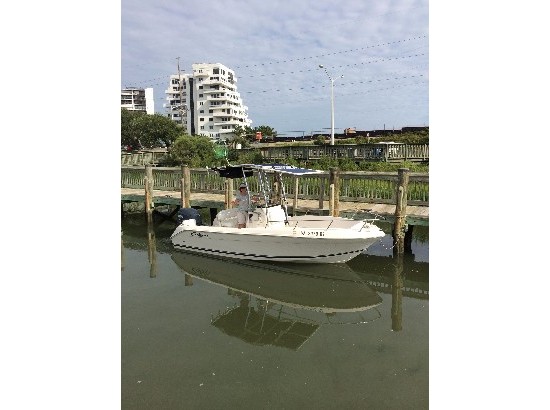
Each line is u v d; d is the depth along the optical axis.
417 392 5.11
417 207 12.09
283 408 4.83
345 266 10.28
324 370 5.69
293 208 12.72
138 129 52.53
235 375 5.56
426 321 7.39
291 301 8.65
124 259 11.68
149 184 15.43
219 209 15.81
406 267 10.63
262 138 52.38
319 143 37.38
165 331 6.93
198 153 30.64
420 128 38.88
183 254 12.02
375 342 6.54
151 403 4.93
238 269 10.86
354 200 13.08
